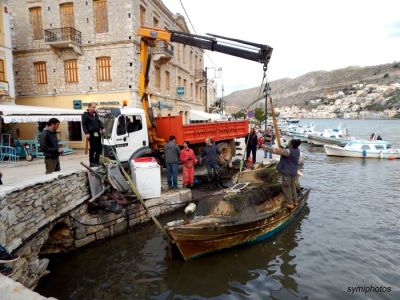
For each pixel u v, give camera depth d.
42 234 6.24
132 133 11.38
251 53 10.43
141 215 9.18
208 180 12.45
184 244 6.67
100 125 10.23
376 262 6.84
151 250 7.59
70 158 14.73
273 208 8.22
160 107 23.14
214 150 12.23
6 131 17.22
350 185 14.70
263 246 7.72
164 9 24.88
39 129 15.59
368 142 25.41
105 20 19.77
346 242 7.91
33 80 21.00
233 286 5.95
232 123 15.44
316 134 38.12
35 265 5.90
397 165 21.19
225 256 7.19
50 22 20.19
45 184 6.38
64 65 20.50
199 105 37.56
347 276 6.26
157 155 12.66
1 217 4.80
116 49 19.58
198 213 7.77
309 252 7.36
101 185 8.95
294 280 6.13
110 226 8.33
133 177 9.94
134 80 19.61
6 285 3.29
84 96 20.38
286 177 8.54
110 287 5.99
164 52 22.09
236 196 7.81
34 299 3.05
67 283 6.13
